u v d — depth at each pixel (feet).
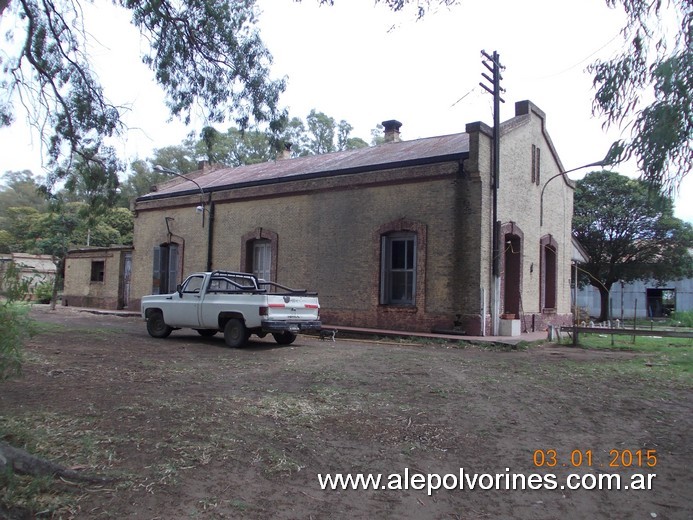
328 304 58.34
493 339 46.11
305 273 60.70
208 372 29.66
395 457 16.99
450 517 13.38
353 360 35.53
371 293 55.11
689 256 104.53
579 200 104.68
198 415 19.99
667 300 133.18
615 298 137.90
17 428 16.83
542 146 62.08
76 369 28.68
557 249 65.46
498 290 49.90
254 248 67.62
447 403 23.98
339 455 16.90
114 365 30.68
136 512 12.37
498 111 50.21
